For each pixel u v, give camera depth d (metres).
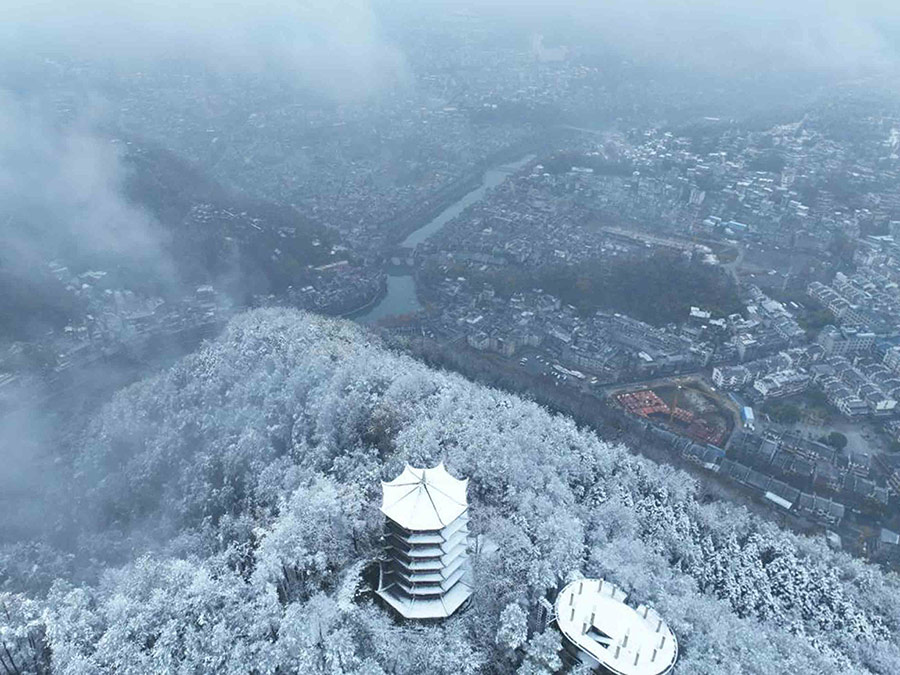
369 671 171.75
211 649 184.38
